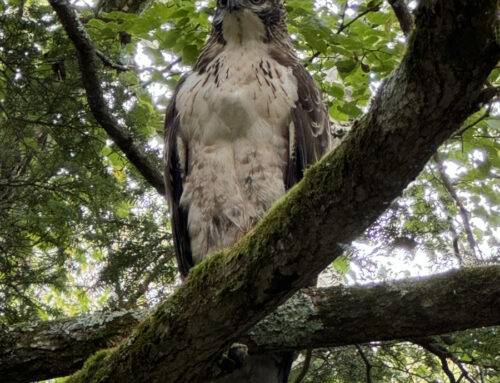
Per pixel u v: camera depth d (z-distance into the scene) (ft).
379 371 33.63
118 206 41.45
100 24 40.68
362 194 18.30
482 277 23.70
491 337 27.63
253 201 31.32
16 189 37.11
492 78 36.09
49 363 25.86
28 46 36.01
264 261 19.89
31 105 36.27
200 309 20.83
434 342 30.27
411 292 24.07
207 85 31.76
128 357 22.09
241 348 22.00
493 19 14.61
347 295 24.59
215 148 31.55
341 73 40.45
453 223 34.47
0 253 36.78
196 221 32.22
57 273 39.14
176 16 40.75
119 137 33.83
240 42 33.12
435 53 15.49
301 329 24.58
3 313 35.83
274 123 31.32
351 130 18.12
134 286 37.40
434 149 17.42
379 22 41.50
